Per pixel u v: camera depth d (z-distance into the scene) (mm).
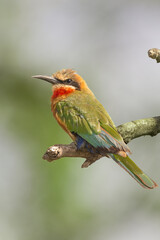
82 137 11234
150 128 11211
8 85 15172
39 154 13453
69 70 12531
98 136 11031
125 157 10547
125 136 11070
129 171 10352
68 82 12328
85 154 11094
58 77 12375
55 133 13719
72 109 11703
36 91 15062
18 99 14922
